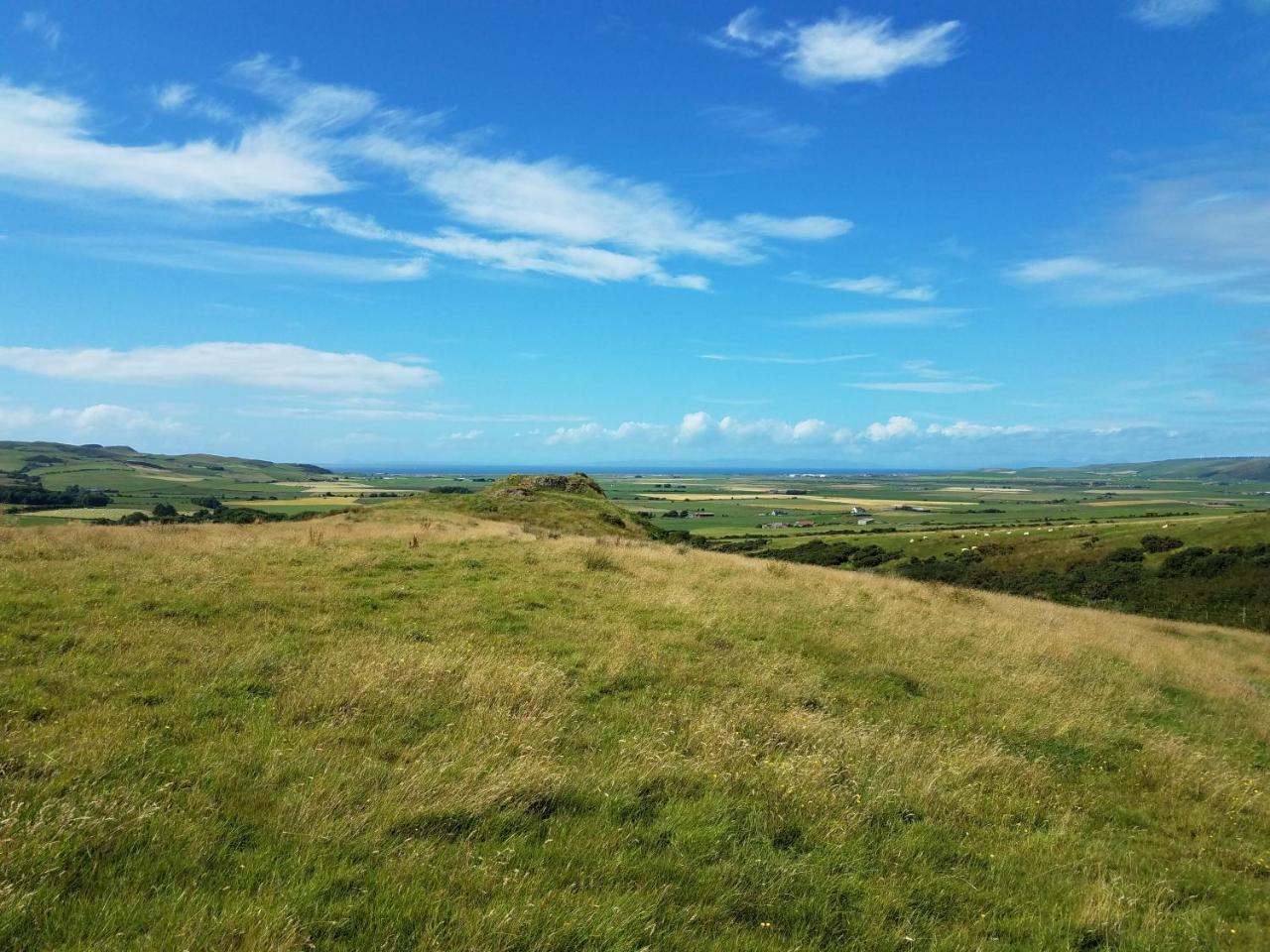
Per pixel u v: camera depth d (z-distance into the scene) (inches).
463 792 275.3
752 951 210.5
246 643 457.4
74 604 511.2
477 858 239.0
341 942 190.4
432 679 403.2
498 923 199.9
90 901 194.7
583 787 297.1
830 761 350.0
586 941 202.1
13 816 223.8
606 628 590.9
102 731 302.7
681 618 657.6
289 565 740.0
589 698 428.8
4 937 176.4
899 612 802.8
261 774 277.9
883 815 311.4
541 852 249.1
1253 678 836.0
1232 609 2127.2
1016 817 336.8
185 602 543.2
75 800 243.1
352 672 402.0
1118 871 297.9
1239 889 294.2
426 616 577.9
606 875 238.5
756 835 275.7
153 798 251.6
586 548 1004.6
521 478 2325.3
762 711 423.5
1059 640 775.7
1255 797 392.2
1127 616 1344.7
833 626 703.1
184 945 178.1
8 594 517.0
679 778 316.2
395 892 212.5
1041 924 245.3
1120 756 441.4
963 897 257.9
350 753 307.3
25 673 367.6
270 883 210.4
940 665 598.5
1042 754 427.5
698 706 427.8
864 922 233.0
